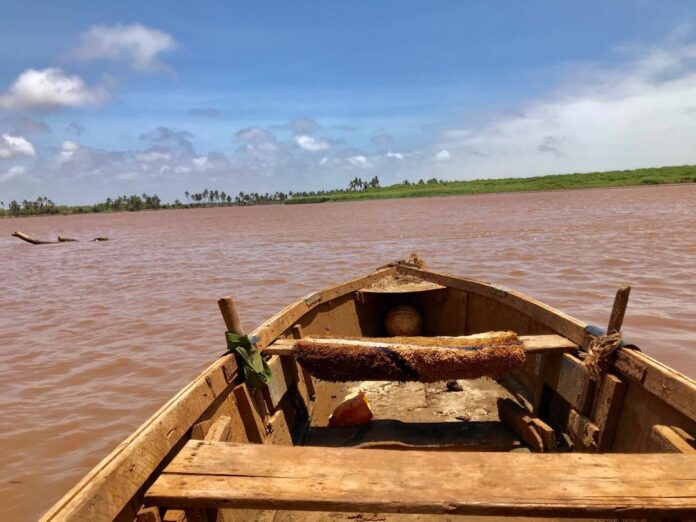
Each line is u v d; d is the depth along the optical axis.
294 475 2.32
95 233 48.19
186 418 2.81
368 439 4.20
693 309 9.73
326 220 47.16
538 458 2.38
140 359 8.46
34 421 6.33
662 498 2.11
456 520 3.15
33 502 4.77
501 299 5.67
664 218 29.31
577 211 40.25
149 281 16.06
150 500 2.23
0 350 9.27
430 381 4.07
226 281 15.17
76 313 12.09
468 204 66.25
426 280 7.44
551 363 4.21
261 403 3.85
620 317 3.44
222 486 2.26
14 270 21.23
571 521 2.84
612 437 3.31
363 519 3.21
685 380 2.66
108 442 5.81
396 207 72.75
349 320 6.83
